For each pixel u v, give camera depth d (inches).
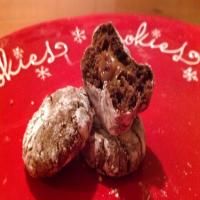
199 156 4.8
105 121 4.3
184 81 5.6
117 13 6.5
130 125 4.3
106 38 4.3
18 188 4.5
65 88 4.7
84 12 7.2
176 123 5.2
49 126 4.4
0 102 5.3
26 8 7.1
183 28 6.2
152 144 5.0
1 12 7.0
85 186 4.6
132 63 4.1
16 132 5.0
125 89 4.1
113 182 4.6
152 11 7.3
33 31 6.0
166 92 5.5
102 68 4.2
